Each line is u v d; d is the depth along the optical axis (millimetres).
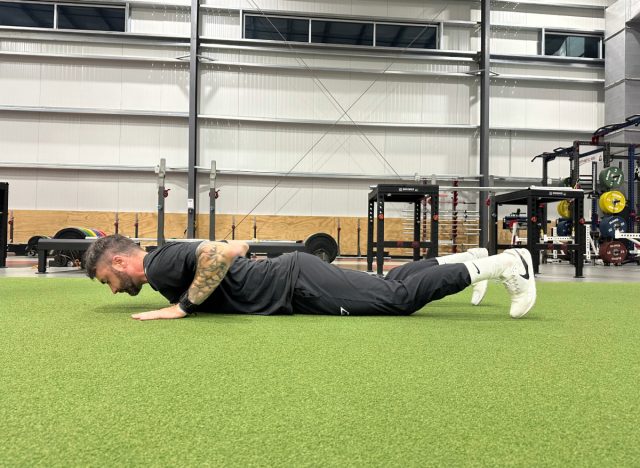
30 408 761
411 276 1727
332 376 970
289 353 1170
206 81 8312
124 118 8180
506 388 903
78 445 625
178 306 1658
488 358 1148
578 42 9133
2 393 836
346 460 591
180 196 8305
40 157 8055
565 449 635
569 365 1088
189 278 1665
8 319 1669
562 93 8953
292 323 1594
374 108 8617
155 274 1614
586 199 9164
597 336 1458
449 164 8734
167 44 8164
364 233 8648
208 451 611
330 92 8547
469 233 8664
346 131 8578
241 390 866
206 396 830
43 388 867
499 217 9008
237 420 719
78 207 8109
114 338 1327
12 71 8000
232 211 8398
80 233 4797
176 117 8258
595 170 7254
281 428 690
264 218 8453
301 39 8609
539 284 3758
